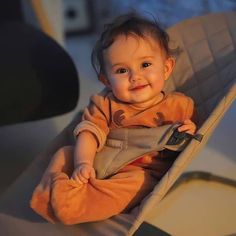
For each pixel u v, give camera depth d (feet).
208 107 3.63
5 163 5.38
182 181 4.68
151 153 3.29
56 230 3.13
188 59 3.89
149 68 3.38
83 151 3.32
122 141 3.37
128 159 3.28
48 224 3.19
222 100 3.05
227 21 3.84
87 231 3.02
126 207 3.05
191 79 3.83
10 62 4.46
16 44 4.73
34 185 3.51
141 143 3.28
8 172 5.23
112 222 2.98
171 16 7.68
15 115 4.34
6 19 6.49
